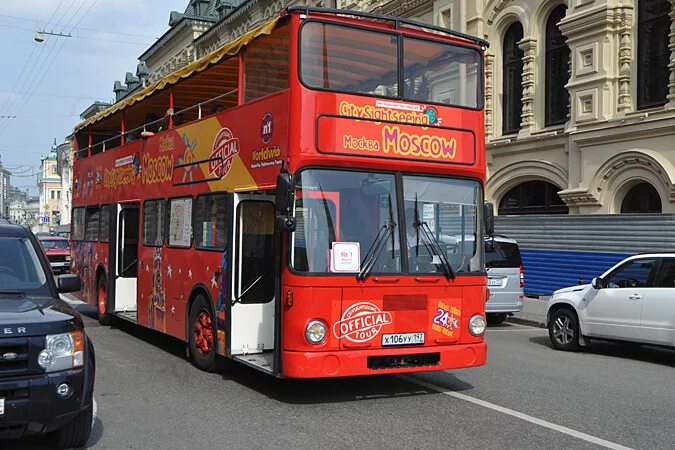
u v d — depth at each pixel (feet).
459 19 70.90
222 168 29.50
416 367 24.66
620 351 39.34
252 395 25.99
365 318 23.85
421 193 25.57
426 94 26.23
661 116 51.06
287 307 23.43
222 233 29.09
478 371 31.45
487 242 28.30
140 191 40.14
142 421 22.26
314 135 23.91
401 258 24.64
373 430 21.27
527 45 63.67
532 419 22.75
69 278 22.20
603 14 55.72
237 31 122.31
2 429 16.72
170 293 34.58
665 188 50.93
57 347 17.46
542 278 61.31
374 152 24.77
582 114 57.98
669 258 34.91
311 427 21.58
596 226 55.77
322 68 24.41
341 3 89.92
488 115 68.59
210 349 30.01
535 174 63.16
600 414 23.72
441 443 19.95
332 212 23.94
